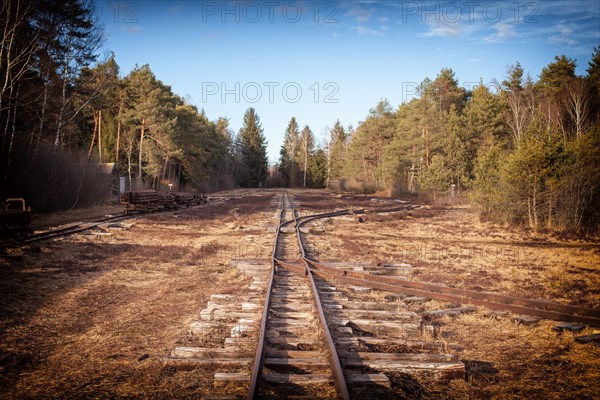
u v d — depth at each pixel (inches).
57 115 1257.4
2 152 917.8
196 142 2672.2
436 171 1988.2
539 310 311.0
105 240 635.5
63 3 1185.4
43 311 298.5
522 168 1023.0
